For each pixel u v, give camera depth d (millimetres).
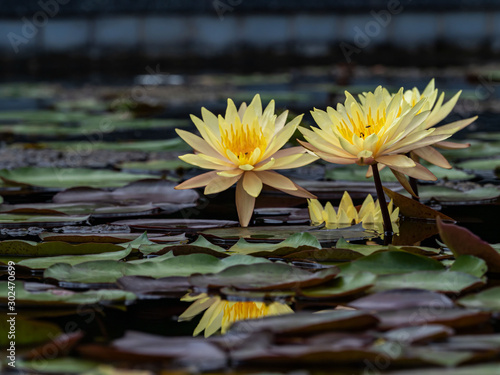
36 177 2004
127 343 1457
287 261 1621
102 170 2055
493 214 1791
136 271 1582
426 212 1761
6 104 4449
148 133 2994
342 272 1575
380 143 1642
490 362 1437
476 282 1535
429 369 1429
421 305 1506
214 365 1440
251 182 1694
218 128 1716
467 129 2930
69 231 1723
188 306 1535
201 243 1644
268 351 1440
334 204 1848
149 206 1835
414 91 1747
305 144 1666
